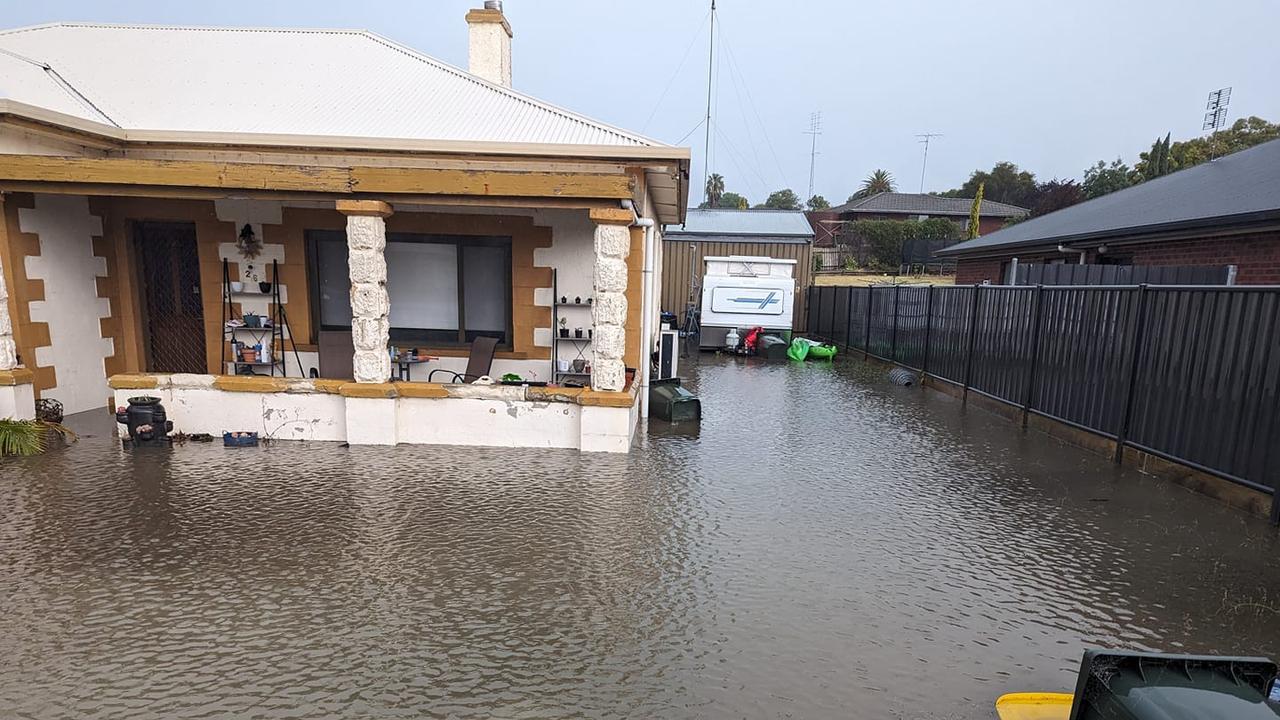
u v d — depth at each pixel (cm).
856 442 761
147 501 507
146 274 827
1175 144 4094
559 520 494
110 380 652
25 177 611
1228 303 550
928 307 1202
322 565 410
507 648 329
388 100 880
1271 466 513
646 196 891
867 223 4025
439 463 617
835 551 457
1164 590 408
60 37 969
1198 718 212
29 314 677
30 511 484
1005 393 922
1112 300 696
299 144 741
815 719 283
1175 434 612
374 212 629
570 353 838
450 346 844
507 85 1175
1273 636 358
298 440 672
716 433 788
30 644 320
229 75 906
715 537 473
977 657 333
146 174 612
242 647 323
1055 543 477
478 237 823
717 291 1678
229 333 819
